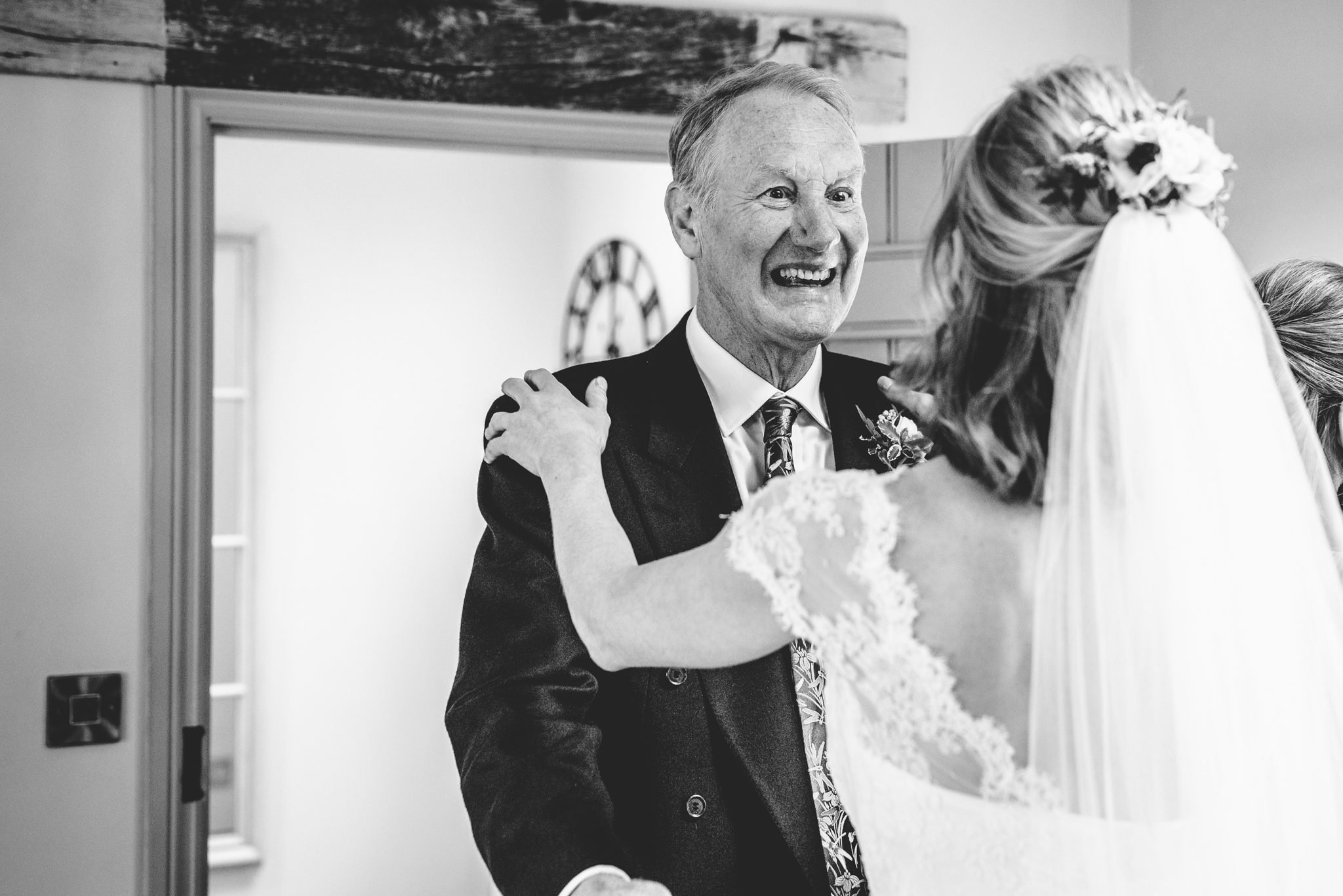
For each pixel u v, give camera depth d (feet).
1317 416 6.04
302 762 15.48
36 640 8.02
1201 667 3.92
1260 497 4.12
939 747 4.06
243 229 15.40
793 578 4.22
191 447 8.30
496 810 5.20
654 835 5.44
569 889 4.90
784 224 5.90
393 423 15.93
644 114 8.95
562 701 5.45
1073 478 3.94
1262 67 8.75
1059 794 3.90
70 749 8.06
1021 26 9.81
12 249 8.00
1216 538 4.01
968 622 3.98
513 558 5.71
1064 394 3.97
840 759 4.57
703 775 5.49
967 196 4.18
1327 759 4.18
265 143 15.44
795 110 5.98
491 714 5.44
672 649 4.52
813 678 5.59
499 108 8.73
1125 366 3.96
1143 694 3.90
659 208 12.94
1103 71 4.33
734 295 6.03
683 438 5.98
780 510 4.29
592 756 5.36
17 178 8.02
